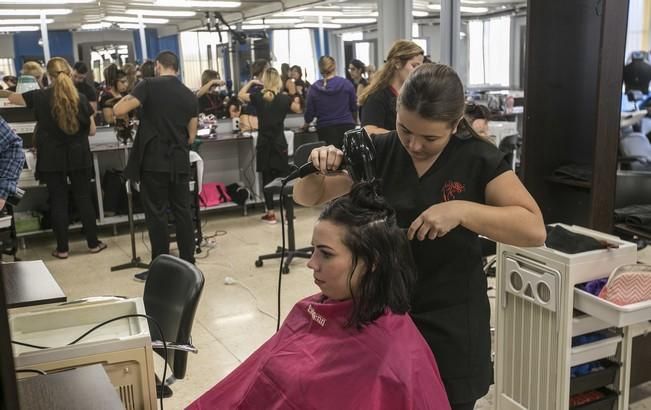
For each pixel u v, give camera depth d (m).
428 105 1.15
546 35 2.35
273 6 8.33
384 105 2.49
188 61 11.58
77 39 11.03
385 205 1.16
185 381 2.70
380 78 2.52
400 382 1.08
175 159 3.92
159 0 7.36
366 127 2.41
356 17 11.34
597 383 2.08
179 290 1.86
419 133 1.21
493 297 3.22
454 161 1.32
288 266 4.15
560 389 1.97
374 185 1.18
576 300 1.92
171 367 1.87
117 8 8.00
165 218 4.05
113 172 5.21
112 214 5.19
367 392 1.09
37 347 1.42
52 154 4.38
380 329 1.13
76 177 4.56
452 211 1.16
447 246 1.33
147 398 1.42
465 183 1.32
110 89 5.59
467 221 1.17
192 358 2.91
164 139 3.89
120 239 5.11
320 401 1.12
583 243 1.96
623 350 2.09
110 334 1.50
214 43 10.87
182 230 4.11
